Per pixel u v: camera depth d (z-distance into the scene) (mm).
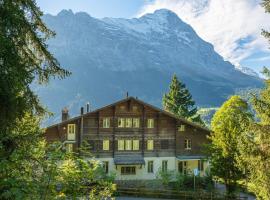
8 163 7715
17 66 13469
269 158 20141
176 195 43000
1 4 13367
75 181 8531
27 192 7426
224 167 35125
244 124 21625
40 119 15570
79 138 51094
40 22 15828
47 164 8039
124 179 52625
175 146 54562
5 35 13281
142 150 53344
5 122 13031
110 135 52312
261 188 20344
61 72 16281
